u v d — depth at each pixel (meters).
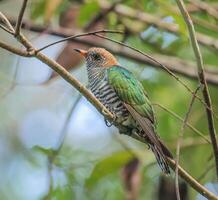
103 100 11.59
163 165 9.67
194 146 13.66
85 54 12.12
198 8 13.53
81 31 13.05
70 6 13.35
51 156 11.23
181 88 14.27
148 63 13.52
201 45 14.57
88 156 13.92
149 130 10.23
